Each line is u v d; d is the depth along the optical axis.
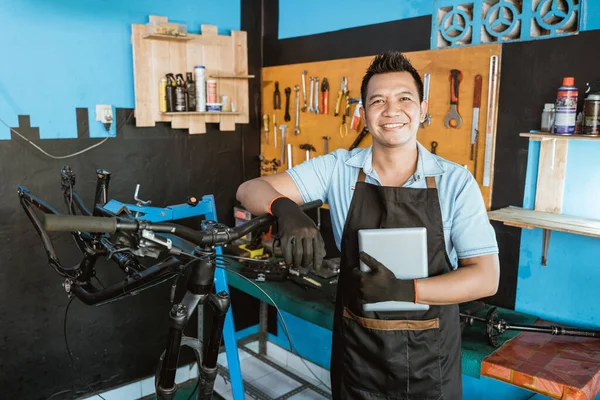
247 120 3.40
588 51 2.10
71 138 2.70
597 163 2.14
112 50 2.78
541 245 2.34
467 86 2.48
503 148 2.42
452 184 1.48
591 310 2.22
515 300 2.47
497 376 1.89
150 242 1.13
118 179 2.92
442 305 1.51
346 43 3.00
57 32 2.58
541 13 2.22
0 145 2.48
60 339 2.79
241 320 3.63
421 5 2.62
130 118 2.91
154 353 3.18
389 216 1.49
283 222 1.22
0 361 2.61
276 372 3.43
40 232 1.95
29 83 2.53
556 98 2.21
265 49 3.52
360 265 1.42
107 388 3.01
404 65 1.45
